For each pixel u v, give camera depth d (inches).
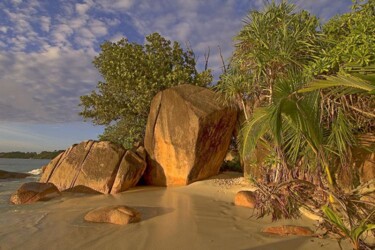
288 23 399.2
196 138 557.0
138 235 281.3
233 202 429.7
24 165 2167.8
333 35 375.6
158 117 622.8
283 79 312.3
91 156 575.5
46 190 477.4
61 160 605.0
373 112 313.9
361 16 321.1
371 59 269.0
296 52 390.3
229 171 725.3
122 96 856.3
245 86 458.3
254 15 418.9
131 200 453.1
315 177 314.0
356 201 272.8
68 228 305.1
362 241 248.5
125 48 856.3
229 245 257.3
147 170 621.6
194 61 932.0
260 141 378.6
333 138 299.3
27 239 273.0
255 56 399.5
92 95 872.9
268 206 340.5
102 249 248.1
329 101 306.2
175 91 604.7
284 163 340.2
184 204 417.7
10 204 436.8
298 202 330.0
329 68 314.7
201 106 576.4
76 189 540.4
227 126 599.8
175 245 256.7
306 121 263.7
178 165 575.5
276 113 252.5
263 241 267.0
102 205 417.1
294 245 257.3
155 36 888.3
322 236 277.1
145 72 838.5
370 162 314.2
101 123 876.0
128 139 804.6
